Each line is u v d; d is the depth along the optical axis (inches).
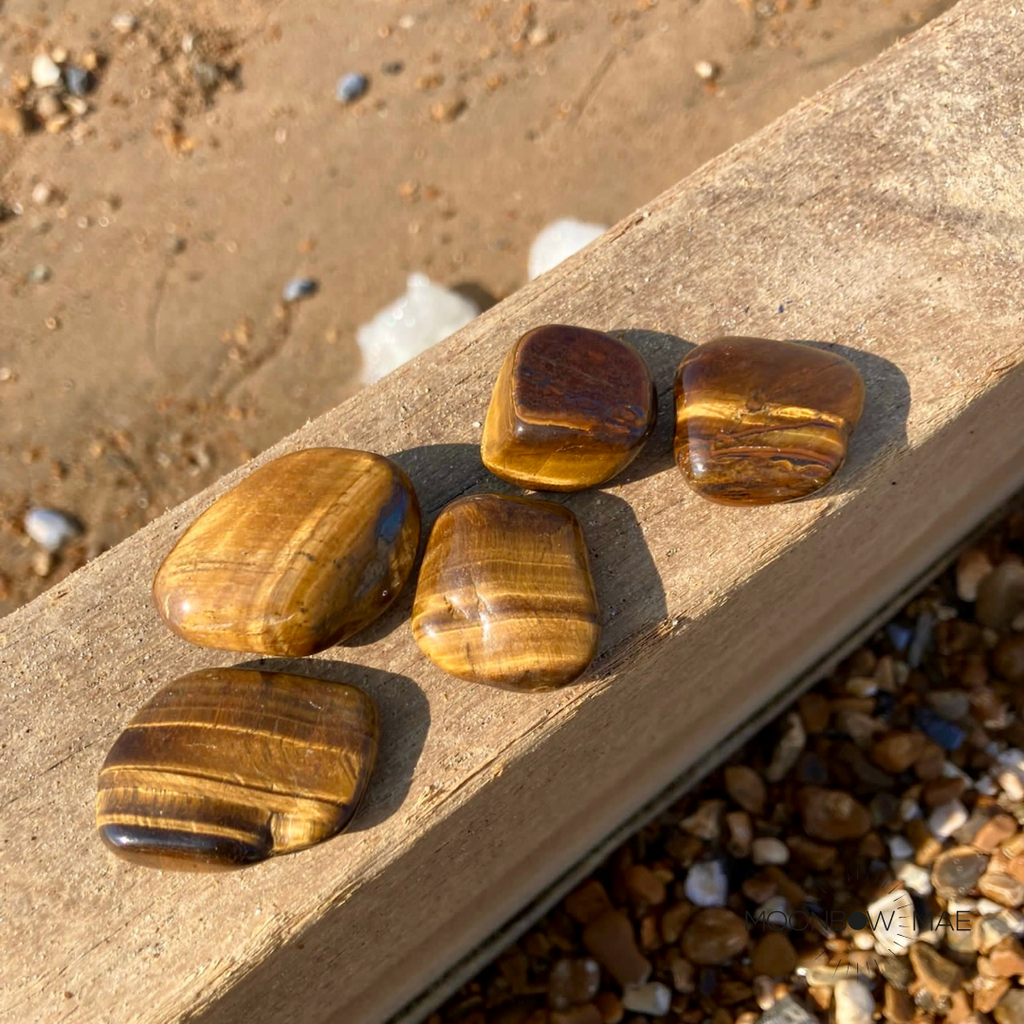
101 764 11.6
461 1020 13.1
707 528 11.7
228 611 11.2
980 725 13.5
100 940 11.2
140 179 17.4
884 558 13.0
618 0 17.9
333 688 11.3
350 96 17.6
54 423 15.5
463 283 16.1
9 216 17.3
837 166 12.4
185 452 15.3
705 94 17.0
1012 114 12.3
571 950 13.2
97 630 11.8
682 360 11.7
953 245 12.1
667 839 13.5
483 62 17.7
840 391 11.5
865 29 17.1
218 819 11.0
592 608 11.3
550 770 11.8
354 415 12.1
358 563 11.3
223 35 18.4
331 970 11.6
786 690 13.6
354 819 11.3
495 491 11.9
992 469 13.1
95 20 18.6
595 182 16.5
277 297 16.2
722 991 13.0
